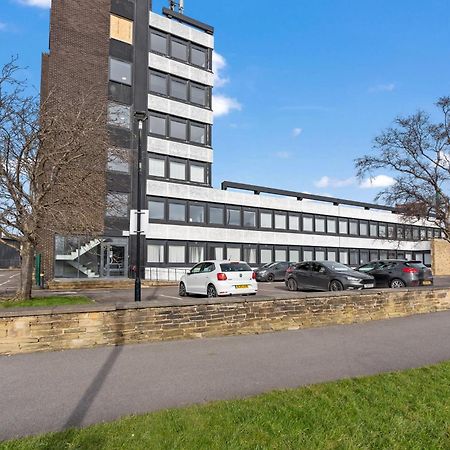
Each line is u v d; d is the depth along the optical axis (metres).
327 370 6.49
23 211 12.34
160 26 32.19
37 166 12.22
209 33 35.62
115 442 3.76
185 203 32.22
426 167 21.78
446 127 21.45
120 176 28.27
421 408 4.80
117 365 6.59
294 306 10.02
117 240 27.92
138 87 30.17
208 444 3.76
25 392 5.35
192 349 7.71
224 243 34.38
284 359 7.13
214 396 5.21
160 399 5.10
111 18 29.59
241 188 36.81
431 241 47.16
